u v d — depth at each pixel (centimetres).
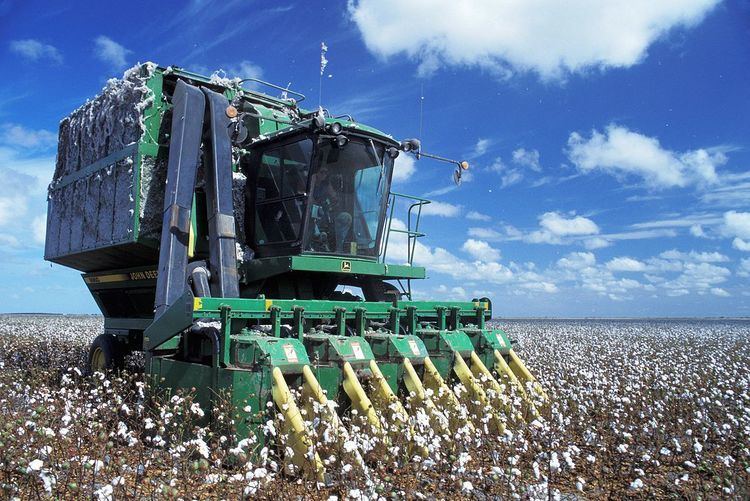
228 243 828
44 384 933
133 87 960
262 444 604
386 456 588
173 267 801
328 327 790
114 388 788
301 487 546
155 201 945
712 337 2650
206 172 877
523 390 816
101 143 1059
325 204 890
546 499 511
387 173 968
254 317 705
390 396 682
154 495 496
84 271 1221
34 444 555
